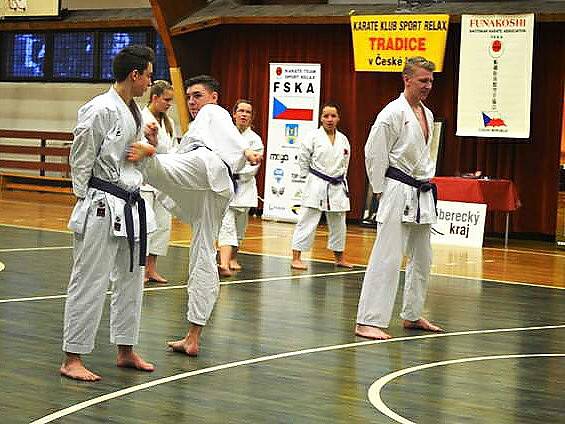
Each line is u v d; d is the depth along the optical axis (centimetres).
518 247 1404
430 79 700
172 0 1659
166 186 591
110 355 599
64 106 2014
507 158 1514
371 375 579
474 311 827
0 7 1989
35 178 1975
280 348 645
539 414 507
